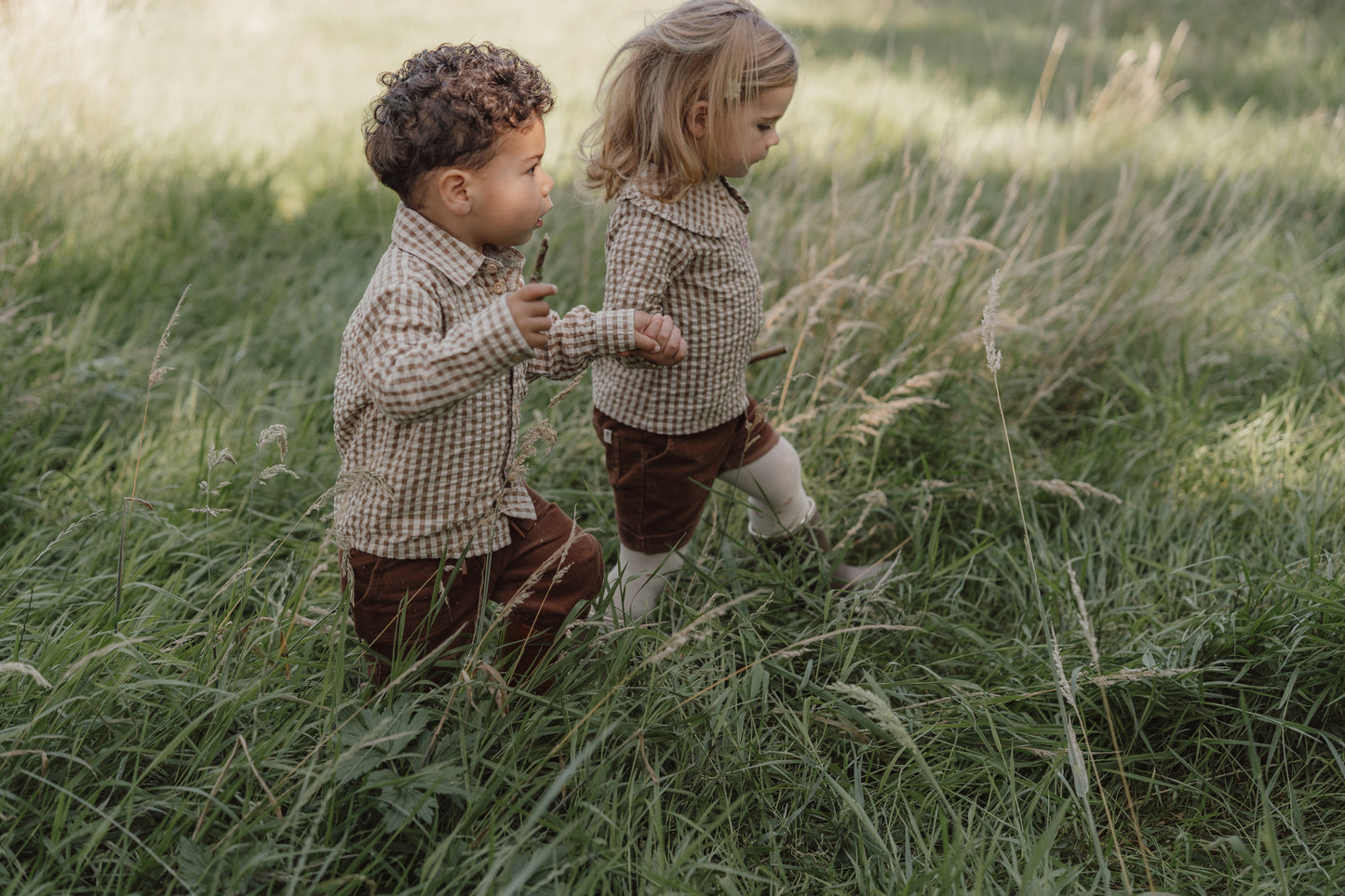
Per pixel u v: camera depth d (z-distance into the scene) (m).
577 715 1.98
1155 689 2.21
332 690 1.95
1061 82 7.87
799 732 2.16
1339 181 5.27
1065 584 2.62
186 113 6.24
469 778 1.79
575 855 1.75
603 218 4.22
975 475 3.21
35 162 4.63
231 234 4.70
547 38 10.24
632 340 1.85
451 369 1.58
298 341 3.84
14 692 1.90
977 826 2.03
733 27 2.01
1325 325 3.89
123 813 1.71
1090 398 3.63
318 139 6.10
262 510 2.89
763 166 5.38
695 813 1.97
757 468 2.48
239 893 1.61
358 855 1.73
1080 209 4.82
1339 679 2.23
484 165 1.70
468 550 1.87
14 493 2.82
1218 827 2.08
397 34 10.30
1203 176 5.14
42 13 5.31
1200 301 3.88
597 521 2.87
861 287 2.99
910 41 9.97
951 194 3.74
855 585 2.62
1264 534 2.82
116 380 3.41
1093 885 1.81
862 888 1.82
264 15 10.40
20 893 1.56
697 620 1.81
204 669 1.95
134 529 2.63
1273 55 8.21
